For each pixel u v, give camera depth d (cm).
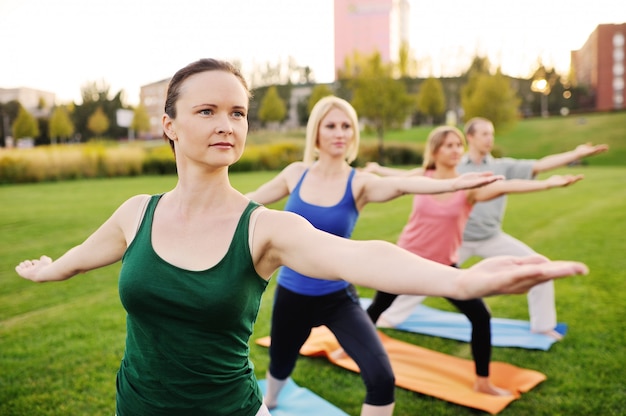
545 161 504
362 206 334
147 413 153
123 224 166
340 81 5256
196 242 149
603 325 536
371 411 275
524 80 6888
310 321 316
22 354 466
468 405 368
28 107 5172
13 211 1369
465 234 514
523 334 509
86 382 411
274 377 344
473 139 515
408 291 120
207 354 147
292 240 142
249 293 148
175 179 2528
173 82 148
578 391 394
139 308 149
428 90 4600
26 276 198
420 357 451
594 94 7444
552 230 1116
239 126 147
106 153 2656
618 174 2591
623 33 7256
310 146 346
